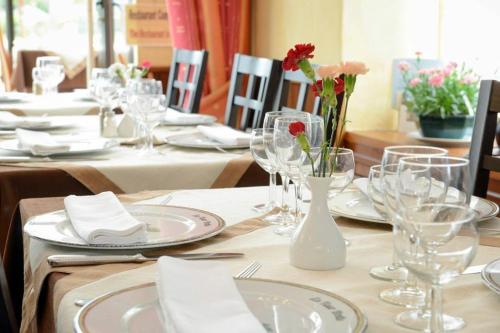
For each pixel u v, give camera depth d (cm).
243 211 143
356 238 123
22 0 591
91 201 132
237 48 491
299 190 133
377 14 397
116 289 98
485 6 364
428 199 85
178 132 249
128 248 113
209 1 475
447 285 99
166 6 480
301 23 434
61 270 106
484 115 166
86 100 357
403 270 105
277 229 128
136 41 484
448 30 397
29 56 589
